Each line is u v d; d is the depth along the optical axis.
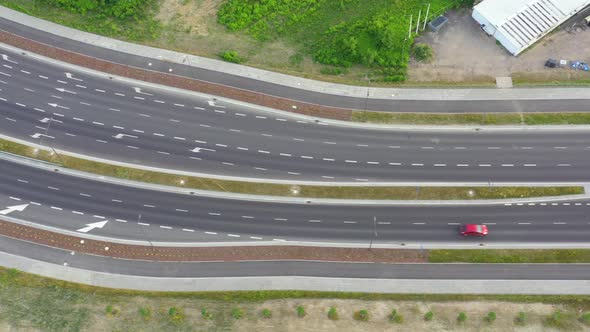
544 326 58.06
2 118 71.25
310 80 72.94
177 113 71.50
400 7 76.69
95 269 63.25
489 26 74.00
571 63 72.44
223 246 64.19
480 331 57.94
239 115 71.19
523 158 67.44
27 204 66.69
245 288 62.03
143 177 67.75
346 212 65.50
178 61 74.44
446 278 61.88
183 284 62.38
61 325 58.62
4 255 63.91
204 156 68.94
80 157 69.00
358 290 61.53
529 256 62.50
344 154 68.56
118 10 77.62
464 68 73.00
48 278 62.84
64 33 76.75
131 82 73.44
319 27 76.50
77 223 65.69
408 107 70.88
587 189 65.50
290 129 70.25
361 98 71.56
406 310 59.88
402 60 73.25
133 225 65.50
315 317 59.34
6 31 77.00
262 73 73.56
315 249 63.69
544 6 74.00
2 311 59.47
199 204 66.44
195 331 58.38
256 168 68.12
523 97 70.75
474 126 69.38
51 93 72.88
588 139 68.25
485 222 64.38
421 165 67.56
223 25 77.25
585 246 62.88
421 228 64.44
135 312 60.16
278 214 65.62
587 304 59.91
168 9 78.50
